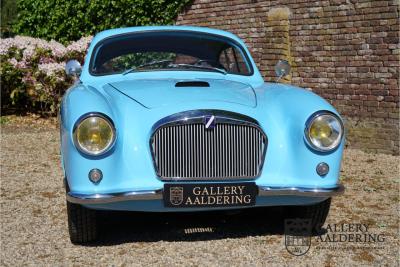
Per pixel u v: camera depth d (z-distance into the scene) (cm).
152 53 519
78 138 370
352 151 784
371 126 777
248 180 391
